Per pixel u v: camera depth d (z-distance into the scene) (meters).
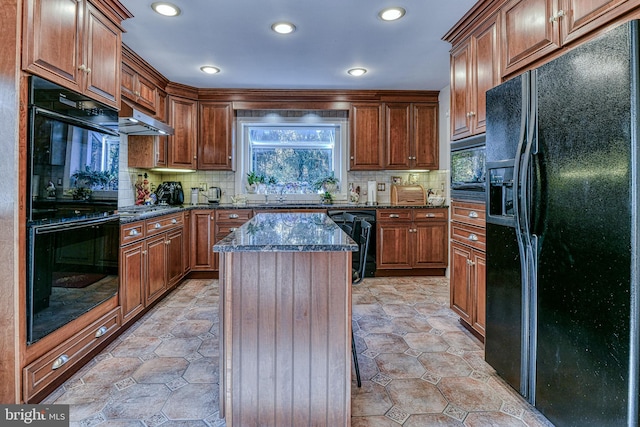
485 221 2.11
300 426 1.49
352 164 4.43
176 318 2.84
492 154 1.91
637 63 1.08
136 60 3.23
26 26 1.54
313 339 1.47
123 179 3.67
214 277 4.16
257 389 1.47
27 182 1.57
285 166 4.85
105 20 2.15
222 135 4.34
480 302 2.33
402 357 2.19
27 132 1.56
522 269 1.63
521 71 1.95
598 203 1.22
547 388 1.50
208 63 3.43
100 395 1.76
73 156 1.86
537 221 1.54
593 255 1.24
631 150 1.10
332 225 2.08
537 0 1.78
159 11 2.46
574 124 1.32
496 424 1.56
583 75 1.28
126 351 2.25
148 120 3.12
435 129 4.45
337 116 4.71
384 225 4.19
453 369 2.05
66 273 1.84
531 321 1.59
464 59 2.54
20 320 1.56
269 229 1.85
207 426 1.54
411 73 3.76
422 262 4.24
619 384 1.15
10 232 1.53
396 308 3.12
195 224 4.05
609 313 1.18
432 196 4.47
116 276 2.35
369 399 1.75
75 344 1.92
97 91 2.07
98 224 2.12
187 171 4.46
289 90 4.31
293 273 1.46
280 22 2.62
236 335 1.46
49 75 1.66
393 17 2.56
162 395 1.77
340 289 1.47
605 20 1.40
